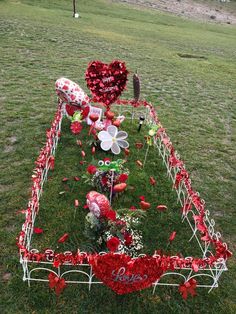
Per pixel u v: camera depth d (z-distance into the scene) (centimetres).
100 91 759
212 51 2288
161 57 1823
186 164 789
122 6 3703
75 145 772
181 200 649
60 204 599
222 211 659
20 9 2448
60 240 505
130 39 2156
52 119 891
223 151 877
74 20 2434
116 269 417
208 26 3816
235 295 496
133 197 637
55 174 673
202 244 562
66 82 791
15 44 1550
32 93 1056
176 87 1348
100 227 512
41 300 450
